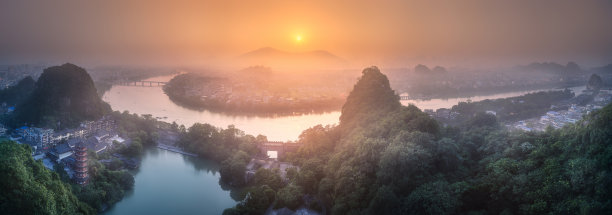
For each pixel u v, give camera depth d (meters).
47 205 172.25
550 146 174.12
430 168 186.12
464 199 165.12
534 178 157.50
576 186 141.62
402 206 169.12
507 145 197.88
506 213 150.38
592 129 154.88
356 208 188.00
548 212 142.75
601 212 126.69
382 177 187.62
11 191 167.38
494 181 166.62
